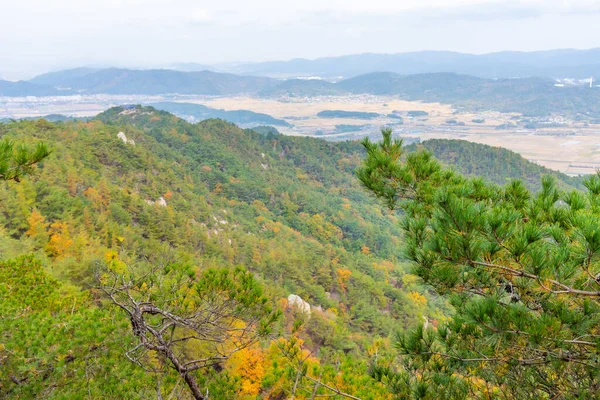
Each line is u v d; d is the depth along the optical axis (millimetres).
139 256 39719
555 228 4172
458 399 5344
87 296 8562
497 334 4320
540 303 4754
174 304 5695
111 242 50000
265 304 5785
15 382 5555
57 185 60750
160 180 104625
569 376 4848
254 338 5762
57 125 105312
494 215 4129
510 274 4398
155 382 5961
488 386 5625
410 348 5695
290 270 69375
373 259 104438
